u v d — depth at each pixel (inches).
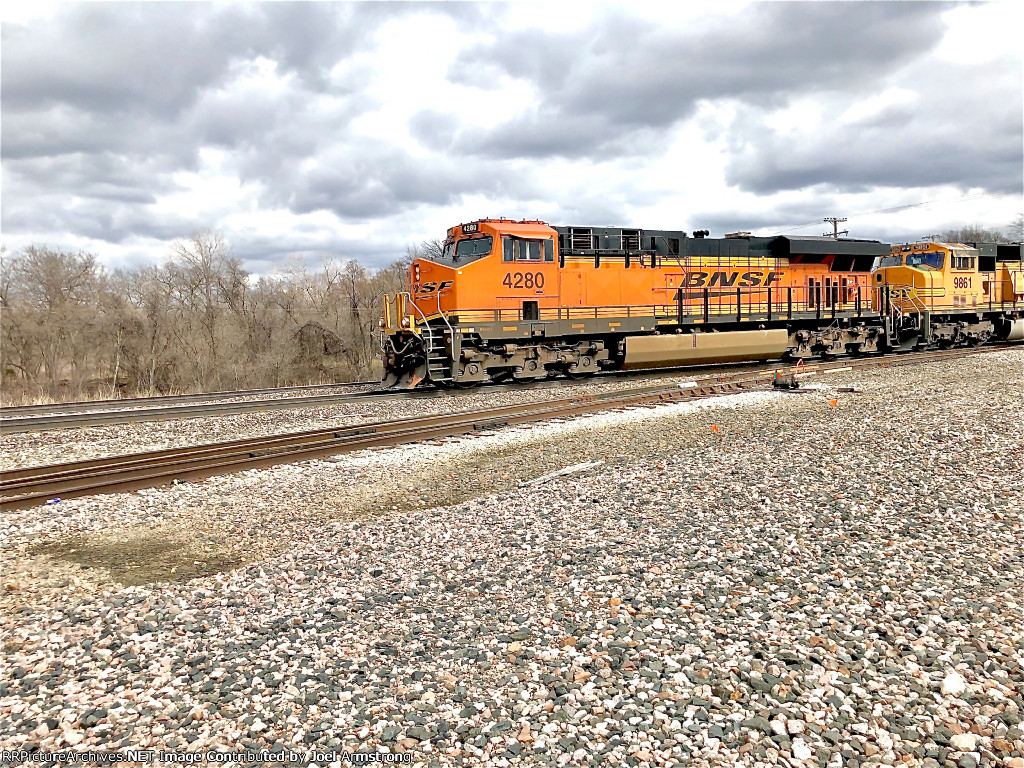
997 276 1250.6
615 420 524.7
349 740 142.4
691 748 135.8
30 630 198.7
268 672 171.2
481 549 255.6
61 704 158.7
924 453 363.6
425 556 251.0
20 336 1246.3
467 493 347.3
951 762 129.6
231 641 188.5
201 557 266.7
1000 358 928.3
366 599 215.3
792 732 139.4
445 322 725.9
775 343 942.4
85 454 464.4
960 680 153.5
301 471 390.0
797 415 515.5
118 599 217.3
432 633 191.2
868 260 1056.8
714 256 906.1
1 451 470.9
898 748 133.6
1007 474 319.0
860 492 295.4
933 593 198.8
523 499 318.0
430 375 711.1
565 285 781.3
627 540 253.8
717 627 183.8
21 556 269.3
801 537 246.4
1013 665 159.5
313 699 157.9
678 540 250.7
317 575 235.6
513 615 199.2
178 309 1389.0
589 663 169.3
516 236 740.7
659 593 207.3
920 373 764.6
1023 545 233.3
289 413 599.5
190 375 1288.1
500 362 749.9
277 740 143.6
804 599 198.5
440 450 439.5
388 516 303.4
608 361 859.4
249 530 296.0
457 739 142.4
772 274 960.9
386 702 156.1
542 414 542.3
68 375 1300.4
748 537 249.4
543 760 134.5
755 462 358.3
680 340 865.5
